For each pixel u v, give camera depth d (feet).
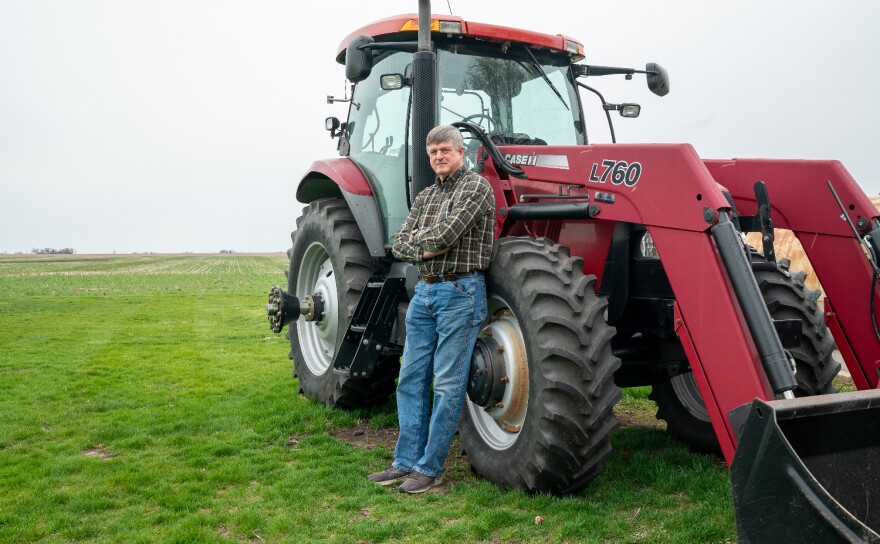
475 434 12.03
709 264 8.97
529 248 11.04
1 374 22.81
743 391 8.41
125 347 29.94
